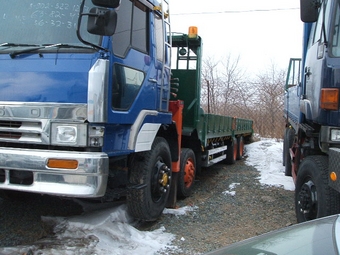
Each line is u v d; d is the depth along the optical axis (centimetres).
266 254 201
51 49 405
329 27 438
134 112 465
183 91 762
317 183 450
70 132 389
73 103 391
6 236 447
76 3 431
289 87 959
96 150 398
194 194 727
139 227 522
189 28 740
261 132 2078
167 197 565
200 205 647
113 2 377
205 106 1537
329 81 428
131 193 487
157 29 540
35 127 398
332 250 186
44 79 398
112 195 450
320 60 448
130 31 463
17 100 404
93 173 377
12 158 390
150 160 503
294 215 598
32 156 385
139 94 477
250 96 2177
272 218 585
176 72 772
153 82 520
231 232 519
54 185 382
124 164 480
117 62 428
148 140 500
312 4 490
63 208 554
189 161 707
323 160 465
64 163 380
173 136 604
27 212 532
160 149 534
